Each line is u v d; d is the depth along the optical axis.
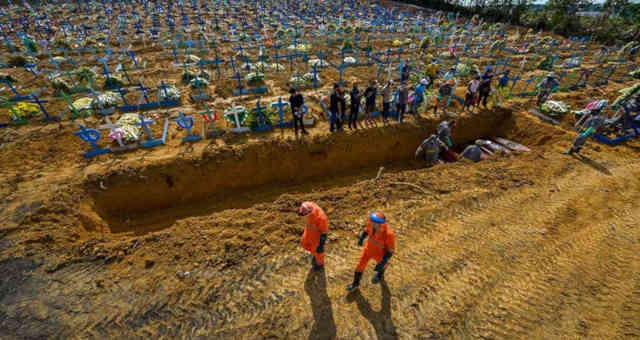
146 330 5.00
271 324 5.12
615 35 28.06
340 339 4.93
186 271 6.00
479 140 12.07
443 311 5.35
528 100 13.98
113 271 6.00
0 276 5.73
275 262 6.27
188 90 14.50
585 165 9.62
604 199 8.13
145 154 9.50
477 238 6.91
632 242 6.78
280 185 10.38
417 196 8.52
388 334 5.00
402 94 11.13
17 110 11.20
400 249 6.65
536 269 6.14
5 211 7.13
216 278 5.88
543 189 8.56
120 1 39.12
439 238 6.93
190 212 9.05
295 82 15.34
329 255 6.49
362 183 9.40
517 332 5.02
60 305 5.32
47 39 23.73
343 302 5.50
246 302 5.46
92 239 6.84
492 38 27.98
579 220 7.43
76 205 7.68
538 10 36.91
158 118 11.78
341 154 10.98
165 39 23.39
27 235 6.56
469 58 20.89
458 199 8.22
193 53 21.31
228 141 10.29
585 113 11.43
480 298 5.57
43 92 14.04
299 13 38.53
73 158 9.27
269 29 29.33
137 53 20.78
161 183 8.95
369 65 19.39
